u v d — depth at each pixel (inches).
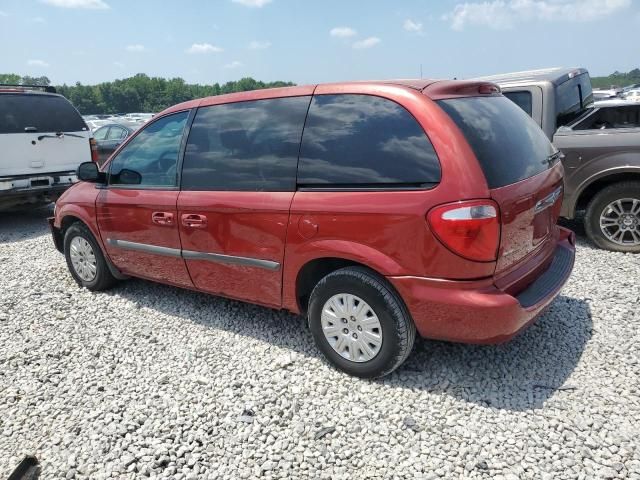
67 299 191.5
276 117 134.9
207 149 148.0
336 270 125.9
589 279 182.7
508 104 136.9
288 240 129.2
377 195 114.3
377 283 117.6
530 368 128.9
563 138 212.8
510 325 108.9
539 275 129.8
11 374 140.8
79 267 198.8
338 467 101.3
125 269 182.2
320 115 127.4
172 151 157.1
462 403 117.1
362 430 110.7
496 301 106.8
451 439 106.3
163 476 101.3
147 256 168.9
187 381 132.7
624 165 202.4
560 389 119.7
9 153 304.5
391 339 118.6
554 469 96.6
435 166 108.3
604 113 212.1
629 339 139.9
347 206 117.6
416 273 111.7
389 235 112.9
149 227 163.0
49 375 139.3
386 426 111.4
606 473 94.7
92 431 114.8
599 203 211.5
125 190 170.2
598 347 136.6
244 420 115.7
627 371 125.3
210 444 109.2
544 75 231.5
